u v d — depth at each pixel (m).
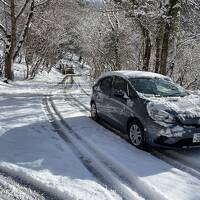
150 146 7.45
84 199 4.92
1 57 27.64
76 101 14.80
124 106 8.22
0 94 15.70
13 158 6.54
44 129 8.91
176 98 7.87
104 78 9.84
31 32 31.64
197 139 7.10
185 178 5.95
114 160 6.66
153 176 5.96
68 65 69.69
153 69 27.66
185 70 30.88
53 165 6.27
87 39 36.81
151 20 19.88
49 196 5.09
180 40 24.45
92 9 32.09
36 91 19.38
